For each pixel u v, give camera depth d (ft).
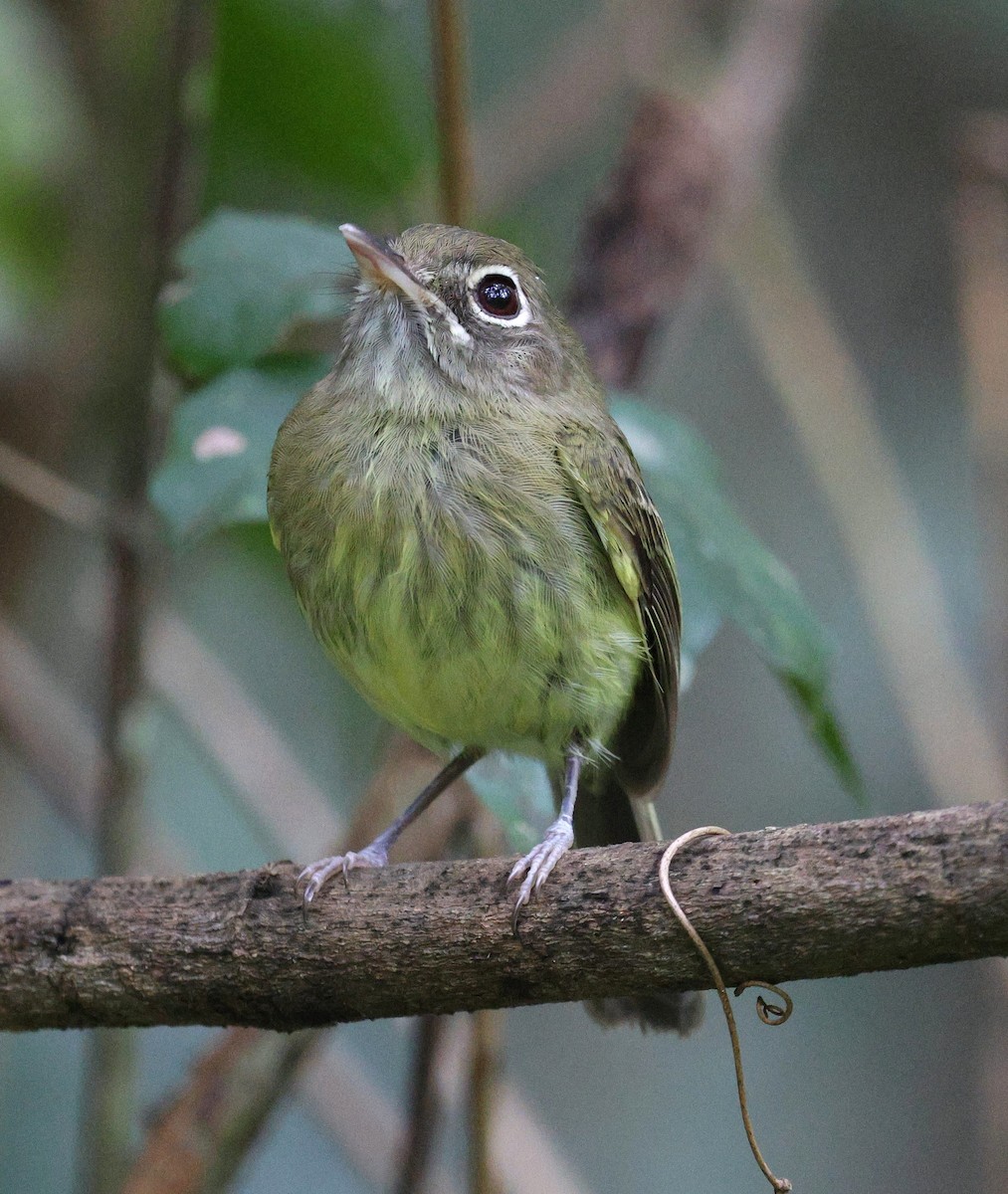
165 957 21.97
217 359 28.55
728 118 39.27
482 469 26.94
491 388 28.19
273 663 45.80
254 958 21.74
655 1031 28.40
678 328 47.80
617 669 27.86
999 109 50.24
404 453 27.12
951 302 49.39
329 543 27.07
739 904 19.74
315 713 45.52
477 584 26.58
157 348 32.37
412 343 27.91
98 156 38.37
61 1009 22.30
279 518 27.94
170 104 32.17
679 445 30.78
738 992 20.18
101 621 40.75
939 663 38.86
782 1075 44.45
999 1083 34.40
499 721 27.55
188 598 44.45
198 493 27.55
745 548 29.35
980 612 44.47
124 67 39.04
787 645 28.17
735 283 42.19
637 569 28.09
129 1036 31.71
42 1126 41.32
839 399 41.39
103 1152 31.14
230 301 28.63
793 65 41.98
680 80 42.37
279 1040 30.19
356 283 29.07
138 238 38.52
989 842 18.70
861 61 50.88
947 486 47.39
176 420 28.35
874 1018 44.45
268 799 37.37
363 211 38.96
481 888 21.30
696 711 47.62
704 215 37.29
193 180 32.50
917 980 44.42
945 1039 43.62
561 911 20.63
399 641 26.84
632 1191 43.47
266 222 29.53
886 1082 43.68
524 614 26.73
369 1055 43.88
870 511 40.57
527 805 28.53
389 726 35.94
